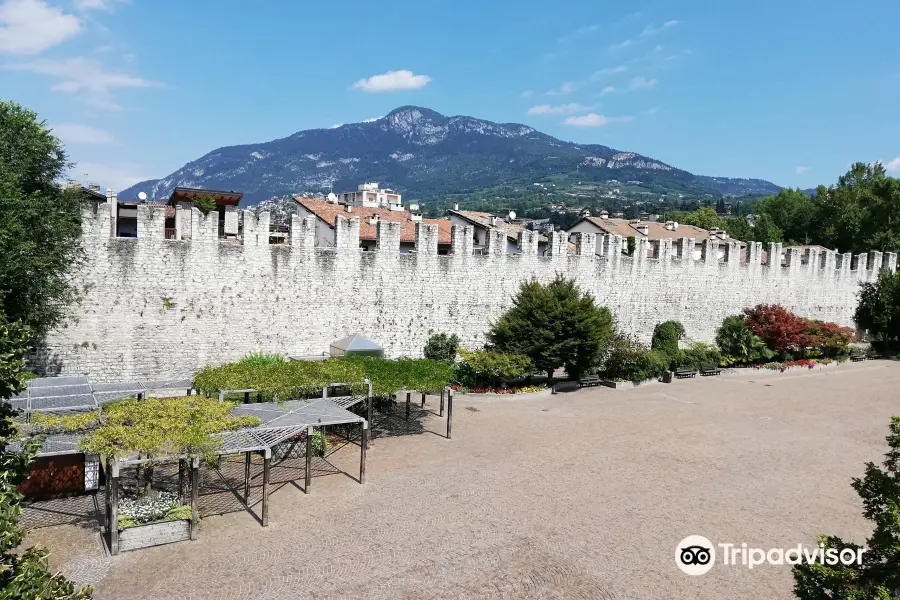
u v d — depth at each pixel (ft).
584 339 122.11
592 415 104.27
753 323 166.50
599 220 247.29
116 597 45.21
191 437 54.19
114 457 51.55
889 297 193.47
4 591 30.07
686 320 169.58
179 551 52.65
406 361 97.14
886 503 38.29
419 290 129.70
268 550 53.06
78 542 53.62
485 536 56.39
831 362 170.81
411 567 50.52
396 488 67.87
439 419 98.48
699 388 132.57
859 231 277.03
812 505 66.18
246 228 110.73
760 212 374.63
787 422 103.71
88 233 98.17
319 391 84.33
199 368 107.65
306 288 117.29
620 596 47.09
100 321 99.96
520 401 113.91
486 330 138.21
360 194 244.22
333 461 77.05
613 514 62.23
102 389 80.02
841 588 35.70
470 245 135.13
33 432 60.23
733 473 76.18
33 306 80.69
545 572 50.24
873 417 108.58
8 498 33.91
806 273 192.85
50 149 85.10
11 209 72.79
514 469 75.00
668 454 83.15
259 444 59.72
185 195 184.34
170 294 104.99
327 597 45.93
